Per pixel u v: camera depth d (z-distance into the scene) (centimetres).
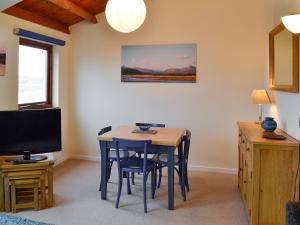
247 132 302
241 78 438
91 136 505
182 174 338
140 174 434
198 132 460
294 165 249
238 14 432
